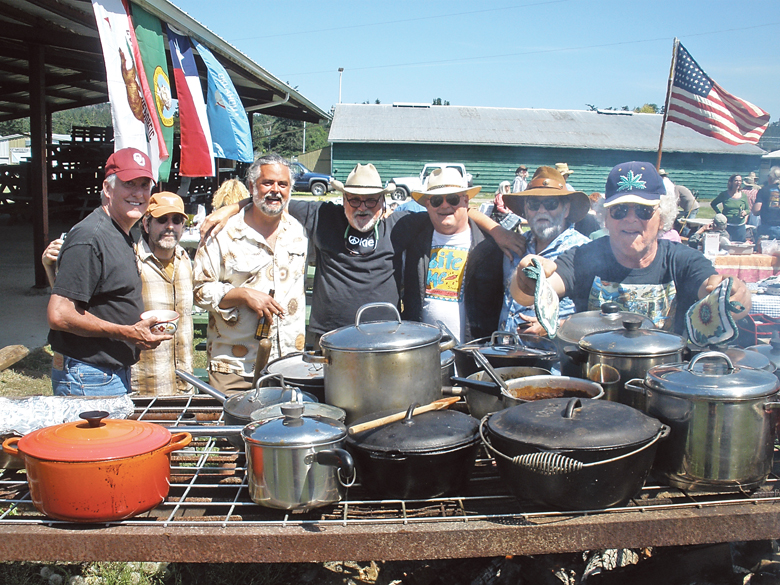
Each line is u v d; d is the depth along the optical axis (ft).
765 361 6.91
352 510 6.01
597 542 5.49
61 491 5.40
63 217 52.47
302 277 10.82
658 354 6.50
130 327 8.39
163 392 11.19
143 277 11.04
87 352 8.78
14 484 6.59
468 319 10.63
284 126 192.54
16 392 16.35
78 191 52.44
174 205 11.03
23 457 5.66
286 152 180.04
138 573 8.55
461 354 7.88
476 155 78.95
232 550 5.49
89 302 8.73
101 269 8.59
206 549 5.48
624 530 5.48
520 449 5.36
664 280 8.48
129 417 7.20
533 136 79.51
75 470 5.35
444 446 5.65
